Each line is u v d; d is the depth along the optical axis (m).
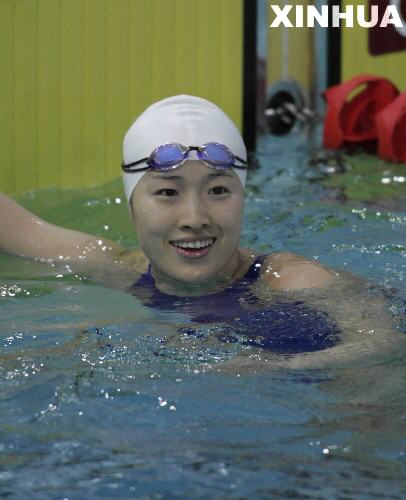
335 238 8.55
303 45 13.92
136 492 3.83
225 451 4.21
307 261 6.85
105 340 5.61
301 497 3.79
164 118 6.41
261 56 13.08
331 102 13.00
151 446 4.25
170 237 6.24
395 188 10.80
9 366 5.18
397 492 3.84
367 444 4.30
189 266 6.30
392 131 12.15
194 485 3.88
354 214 9.48
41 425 4.46
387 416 4.63
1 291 6.71
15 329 5.86
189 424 4.50
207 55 12.40
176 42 12.13
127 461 4.10
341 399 4.84
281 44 13.66
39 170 11.50
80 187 11.54
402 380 5.11
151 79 12.01
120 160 11.90
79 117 11.64
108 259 7.32
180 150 6.12
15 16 11.23
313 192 10.53
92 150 11.74
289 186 10.84
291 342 5.64
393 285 6.92
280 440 4.34
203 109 6.55
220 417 4.59
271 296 6.41
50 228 7.65
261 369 5.21
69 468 4.02
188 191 6.16
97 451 4.19
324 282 6.62
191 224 6.08
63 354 5.38
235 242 6.34
